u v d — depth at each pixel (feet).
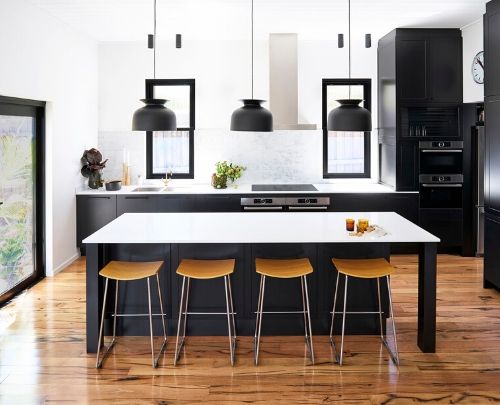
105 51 23.50
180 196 21.80
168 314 13.55
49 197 18.88
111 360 12.05
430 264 12.25
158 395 10.36
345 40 23.32
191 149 24.12
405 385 10.73
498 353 12.31
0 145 15.90
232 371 11.45
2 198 16.19
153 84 23.75
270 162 23.95
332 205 21.77
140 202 21.79
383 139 23.20
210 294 13.51
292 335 13.62
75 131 21.07
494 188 17.01
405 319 14.65
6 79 15.16
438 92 21.50
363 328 13.65
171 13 17.98
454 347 12.67
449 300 16.30
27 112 17.48
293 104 18.92
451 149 21.57
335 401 10.06
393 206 21.83
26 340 13.16
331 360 12.00
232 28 20.49
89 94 22.57
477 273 19.45
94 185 22.21
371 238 11.94
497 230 16.74
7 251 16.53
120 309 13.52
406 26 20.79
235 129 13.00
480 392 10.41
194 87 23.63
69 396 10.32
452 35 21.36
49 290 17.39
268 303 13.52
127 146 23.81
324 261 13.50
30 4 16.63
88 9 17.52
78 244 21.85
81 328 13.97
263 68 23.49
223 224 13.92
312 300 13.56
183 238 12.06
